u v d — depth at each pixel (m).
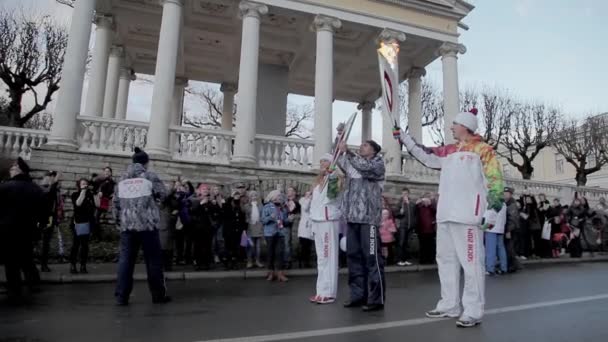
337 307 5.95
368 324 4.69
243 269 10.62
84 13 14.87
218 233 11.92
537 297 6.90
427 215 13.19
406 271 11.86
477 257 4.74
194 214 10.40
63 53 25.86
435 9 19.69
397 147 18.41
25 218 6.91
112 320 5.00
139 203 6.19
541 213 15.81
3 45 24.38
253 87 16.11
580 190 25.00
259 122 21.98
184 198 10.86
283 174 15.91
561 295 7.14
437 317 5.07
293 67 23.83
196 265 10.42
